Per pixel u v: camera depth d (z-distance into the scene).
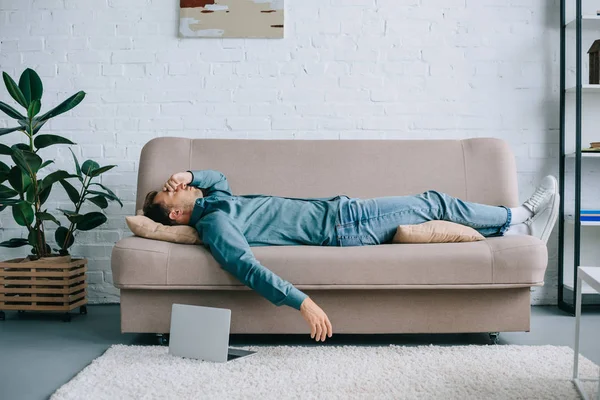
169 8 3.32
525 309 2.30
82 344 2.40
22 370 2.04
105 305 3.29
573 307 3.00
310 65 3.34
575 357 1.82
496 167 2.88
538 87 3.34
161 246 2.29
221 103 3.34
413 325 2.29
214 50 3.33
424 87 3.34
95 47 3.32
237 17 3.30
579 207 3.03
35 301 2.86
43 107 3.32
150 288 2.24
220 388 1.75
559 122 3.33
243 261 2.13
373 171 2.89
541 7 3.34
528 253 2.23
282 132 3.34
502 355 2.12
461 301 2.30
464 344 2.39
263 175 2.88
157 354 2.14
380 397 1.67
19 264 2.85
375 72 3.34
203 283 2.23
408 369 1.94
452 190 2.86
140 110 3.33
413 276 2.22
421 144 2.95
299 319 2.28
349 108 3.34
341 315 2.29
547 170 3.34
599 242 3.33
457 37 3.34
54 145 3.32
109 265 3.33
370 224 2.47
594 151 3.10
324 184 2.87
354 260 2.22
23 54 3.31
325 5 3.32
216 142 2.95
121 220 3.33
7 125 3.33
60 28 3.31
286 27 3.33
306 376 1.86
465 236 2.39
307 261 2.22
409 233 2.38
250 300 2.29
